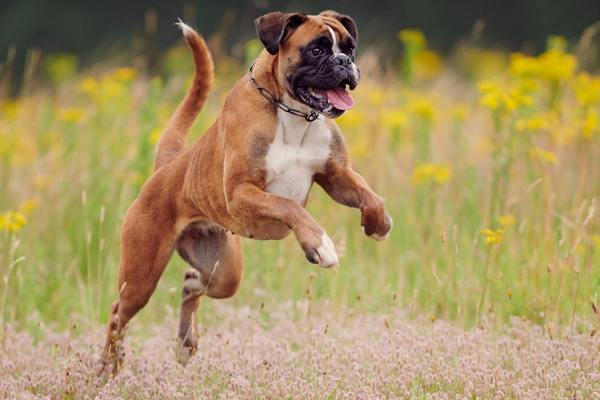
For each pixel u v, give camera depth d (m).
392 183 14.37
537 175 12.93
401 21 39.00
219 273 10.31
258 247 13.04
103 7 39.03
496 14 38.62
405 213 13.52
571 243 11.62
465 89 21.67
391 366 9.14
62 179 14.96
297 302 11.70
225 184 9.22
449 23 38.78
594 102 14.35
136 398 9.01
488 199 12.83
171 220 10.06
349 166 9.38
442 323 10.48
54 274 13.19
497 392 8.41
